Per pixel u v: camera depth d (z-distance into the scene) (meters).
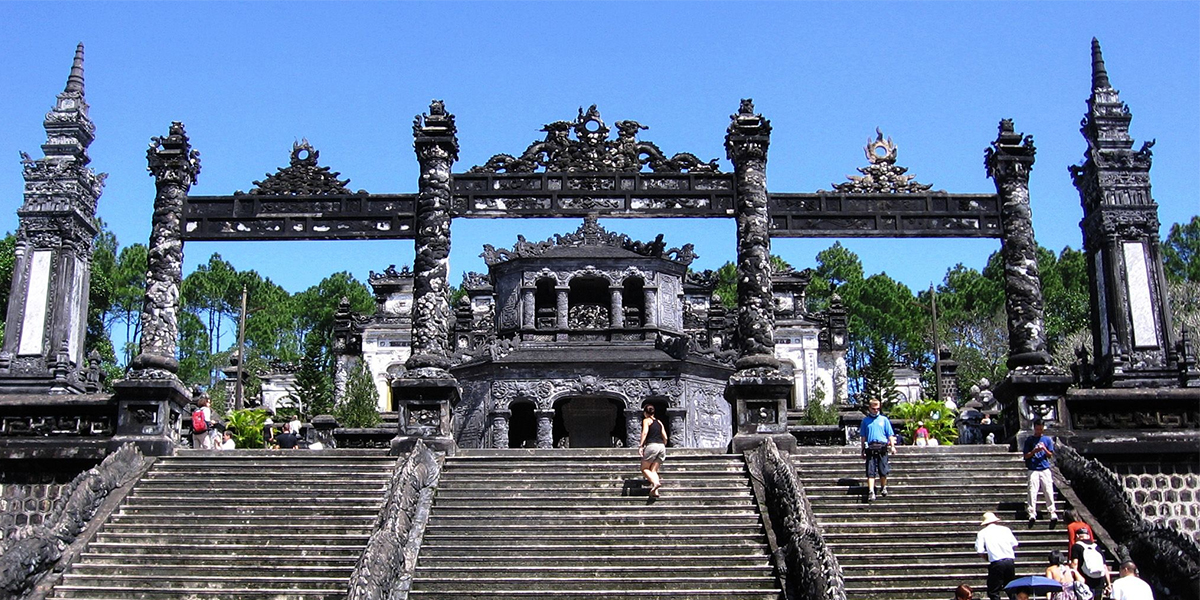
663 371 40.81
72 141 27.00
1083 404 24.70
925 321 78.25
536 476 21.67
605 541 18.92
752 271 25.80
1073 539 18.08
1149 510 23.88
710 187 26.88
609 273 45.22
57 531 18.86
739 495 20.81
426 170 26.48
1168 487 24.03
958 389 58.03
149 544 19.16
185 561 18.62
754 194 26.38
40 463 23.92
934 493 21.11
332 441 33.03
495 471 21.88
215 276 93.25
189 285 91.44
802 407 54.81
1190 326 53.03
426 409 24.44
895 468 22.22
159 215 26.28
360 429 31.28
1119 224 26.31
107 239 75.38
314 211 26.81
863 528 19.56
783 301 57.91
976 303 80.31
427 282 25.75
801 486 19.70
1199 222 76.00
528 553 18.62
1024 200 26.53
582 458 22.55
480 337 45.94
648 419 21.02
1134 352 25.56
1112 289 26.00
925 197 26.89
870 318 79.88
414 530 19.02
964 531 19.48
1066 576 16.69
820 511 20.31
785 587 17.19
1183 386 25.23
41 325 25.86
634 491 21.00
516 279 45.34
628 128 27.27
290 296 97.81
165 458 22.70
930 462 22.38
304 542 19.16
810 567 16.50
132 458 22.19
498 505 20.44
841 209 26.86
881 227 26.73
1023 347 25.39
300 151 27.39
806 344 56.12
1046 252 81.44
